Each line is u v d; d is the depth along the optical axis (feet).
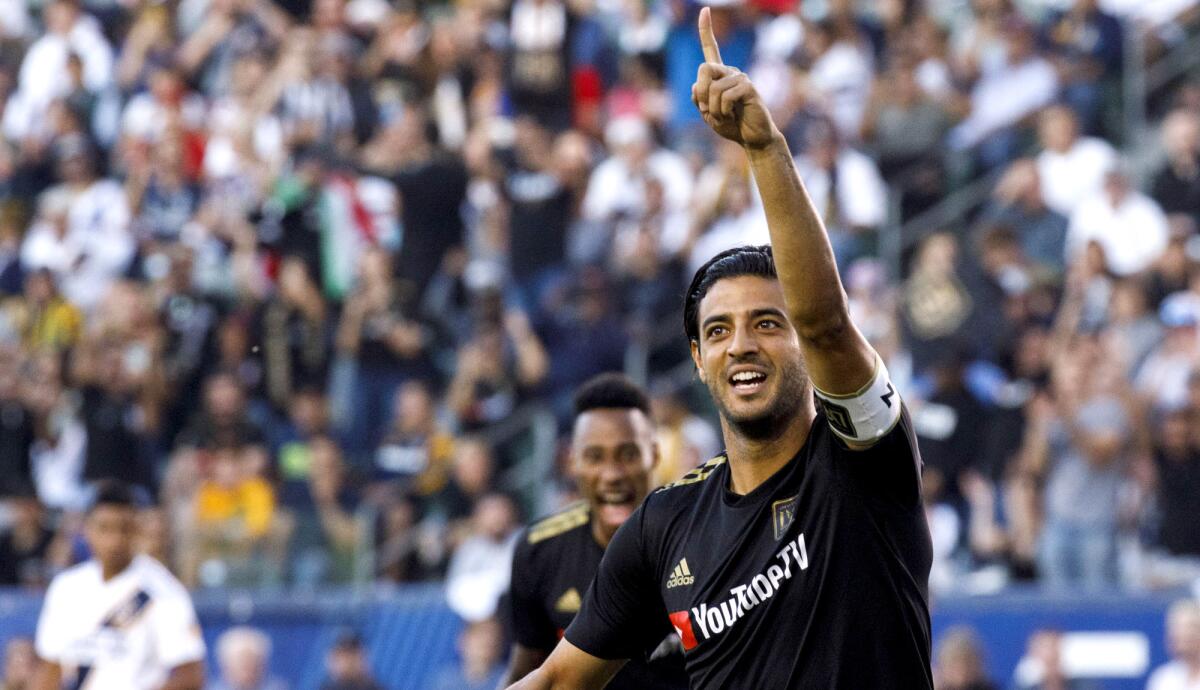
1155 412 64.54
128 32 93.97
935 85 81.97
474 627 61.11
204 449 69.05
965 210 75.82
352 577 66.03
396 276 78.07
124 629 45.98
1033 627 58.54
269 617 61.98
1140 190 77.97
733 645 20.27
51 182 89.45
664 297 74.59
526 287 79.30
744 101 19.01
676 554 20.99
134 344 75.77
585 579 34.06
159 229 83.76
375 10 93.76
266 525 66.28
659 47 87.71
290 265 77.61
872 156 80.18
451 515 67.72
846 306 19.25
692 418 68.23
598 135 87.20
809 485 20.04
